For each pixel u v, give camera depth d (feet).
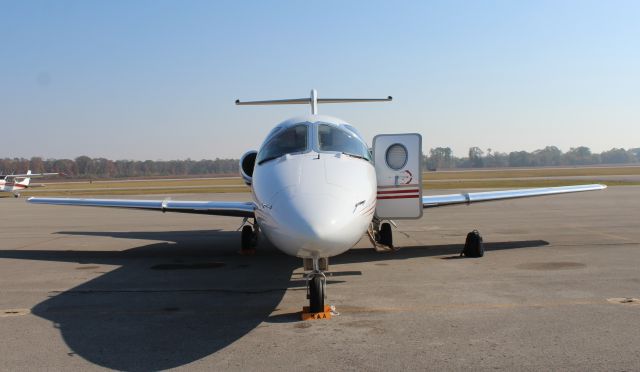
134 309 22.34
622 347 16.20
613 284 24.91
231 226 59.98
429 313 20.51
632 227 48.67
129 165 618.85
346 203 20.12
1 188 149.59
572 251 35.17
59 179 527.81
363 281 26.96
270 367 15.23
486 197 35.83
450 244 40.68
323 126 26.81
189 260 35.60
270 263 34.04
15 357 16.48
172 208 35.24
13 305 23.22
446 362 15.26
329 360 15.66
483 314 20.21
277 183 21.70
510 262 31.65
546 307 21.02
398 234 47.83
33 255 38.19
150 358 16.24
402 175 29.50
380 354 16.06
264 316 20.92
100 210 92.63
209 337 18.24
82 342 17.90
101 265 33.76
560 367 14.71
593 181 163.43
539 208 74.23
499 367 14.80
